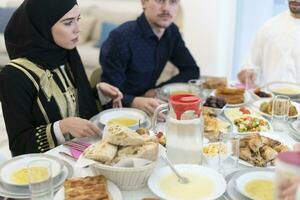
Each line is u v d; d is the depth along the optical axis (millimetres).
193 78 2363
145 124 1561
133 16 4035
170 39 2295
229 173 1185
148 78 2264
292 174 648
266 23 2520
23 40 1604
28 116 1549
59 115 1630
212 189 1077
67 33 1592
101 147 1104
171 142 1222
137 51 2156
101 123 1583
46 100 1597
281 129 1540
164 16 2096
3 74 1555
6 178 1169
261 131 1501
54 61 1651
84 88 1765
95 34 4176
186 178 1120
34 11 1553
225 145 1259
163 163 1238
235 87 2010
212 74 3918
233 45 3814
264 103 1748
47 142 1457
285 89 2021
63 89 1663
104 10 4152
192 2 3703
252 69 2242
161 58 2299
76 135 1423
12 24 1619
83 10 4219
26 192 1124
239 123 1566
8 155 1984
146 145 1112
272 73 2463
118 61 2123
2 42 3662
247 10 3617
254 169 1174
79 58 1771
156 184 1098
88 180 1085
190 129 1193
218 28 3729
